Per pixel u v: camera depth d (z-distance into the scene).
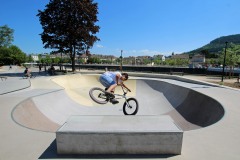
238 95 11.60
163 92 18.33
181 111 12.95
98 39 31.17
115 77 5.72
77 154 4.14
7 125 6.25
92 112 14.13
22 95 11.92
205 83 16.92
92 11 29.53
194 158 4.03
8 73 32.16
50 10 28.50
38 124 8.99
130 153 4.12
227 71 33.09
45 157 4.09
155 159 3.95
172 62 68.19
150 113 14.13
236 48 33.59
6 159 4.06
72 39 28.95
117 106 15.76
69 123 4.56
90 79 24.30
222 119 6.82
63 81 21.64
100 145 4.09
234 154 4.26
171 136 4.08
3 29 68.19
